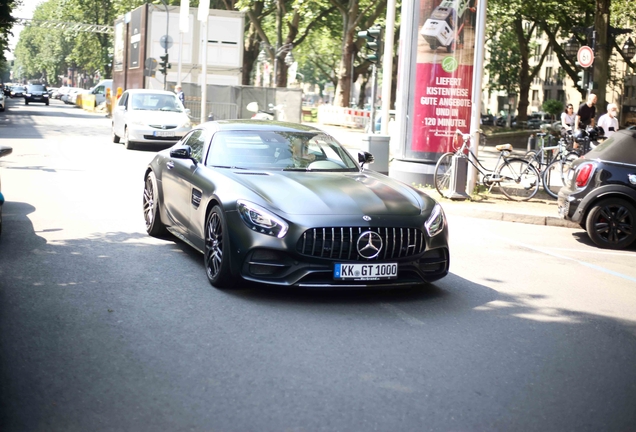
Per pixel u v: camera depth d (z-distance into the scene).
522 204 13.50
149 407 4.02
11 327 5.38
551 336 5.77
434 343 5.41
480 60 13.91
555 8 38.91
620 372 4.98
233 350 5.04
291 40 44.78
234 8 48.62
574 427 4.00
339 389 4.40
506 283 7.62
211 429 3.77
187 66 33.16
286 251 6.12
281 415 3.98
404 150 14.64
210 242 6.82
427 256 6.54
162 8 33.09
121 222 9.99
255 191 6.52
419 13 14.21
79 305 6.02
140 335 5.30
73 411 3.93
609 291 7.55
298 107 33.66
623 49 44.09
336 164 7.69
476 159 14.12
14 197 11.82
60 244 8.42
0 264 7.34
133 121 21.66
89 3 79.31
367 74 57.91
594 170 10.41
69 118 41.16
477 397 4.38
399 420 3.98
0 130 28.27
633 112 59.31
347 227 6.20
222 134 7.81
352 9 41.94
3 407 3.95
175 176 8.05
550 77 85.31
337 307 6.27
